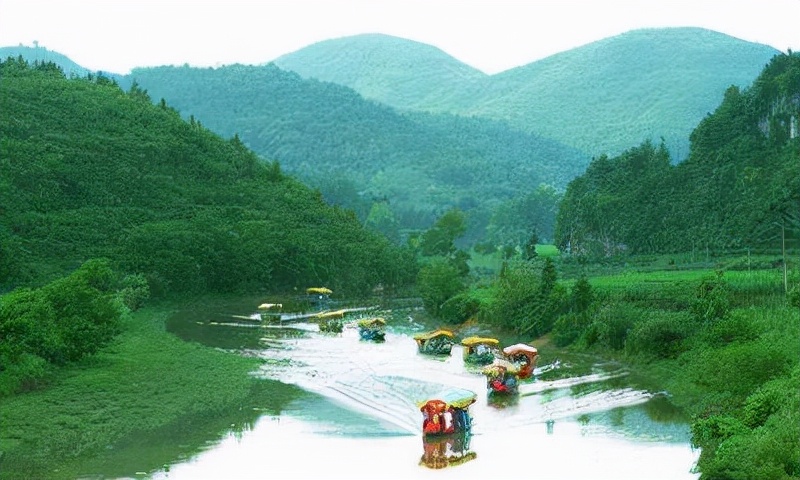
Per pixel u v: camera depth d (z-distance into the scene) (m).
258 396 65.25
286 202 168.25
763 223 123.75
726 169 147.50
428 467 48.88
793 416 43.44
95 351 74.25
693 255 136.25
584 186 188.25
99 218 130.38
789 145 144.75
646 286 93.56
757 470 38.88
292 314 116.94
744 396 54.00
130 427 56.22
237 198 160.00
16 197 125.31
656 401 62.62
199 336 95.50
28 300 72.12
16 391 63.44
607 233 165.00
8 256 104.62
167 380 69.62
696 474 46.75
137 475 47.34
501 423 57.75
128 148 153.62
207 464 49.28
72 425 56.25
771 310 74.00
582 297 88.81
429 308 116.75
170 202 147.25
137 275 118.75
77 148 146.38
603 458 49.62
